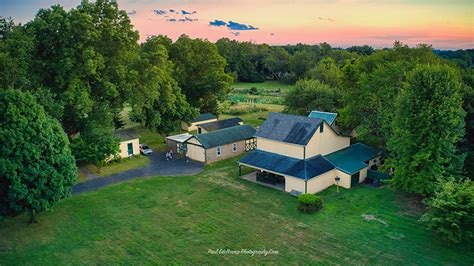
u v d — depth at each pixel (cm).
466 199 2464
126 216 3056
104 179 4003
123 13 4556
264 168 3762
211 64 6775
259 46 18550
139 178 4038
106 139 4238
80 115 4244
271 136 3947
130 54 4778
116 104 4903
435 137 3014
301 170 3522
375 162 4266
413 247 2519
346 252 2467
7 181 2641
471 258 2375
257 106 9138
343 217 3003
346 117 4556
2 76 3672
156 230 2809
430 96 3094
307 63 14350
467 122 3616
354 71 5275
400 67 3947
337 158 3944
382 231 2753
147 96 4891
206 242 2622
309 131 3756
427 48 4675
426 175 3036
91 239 2681
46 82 4353
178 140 5009
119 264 2359
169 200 3391
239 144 5031
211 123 5981
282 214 3073
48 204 2780
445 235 2559
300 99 6291
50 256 2456
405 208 3155
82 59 4184
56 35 4156
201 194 3534
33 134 2689
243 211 3139
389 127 3875
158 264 2353
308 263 2342
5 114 2641
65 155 2928
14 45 3744
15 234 2756
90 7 4394
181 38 6744
